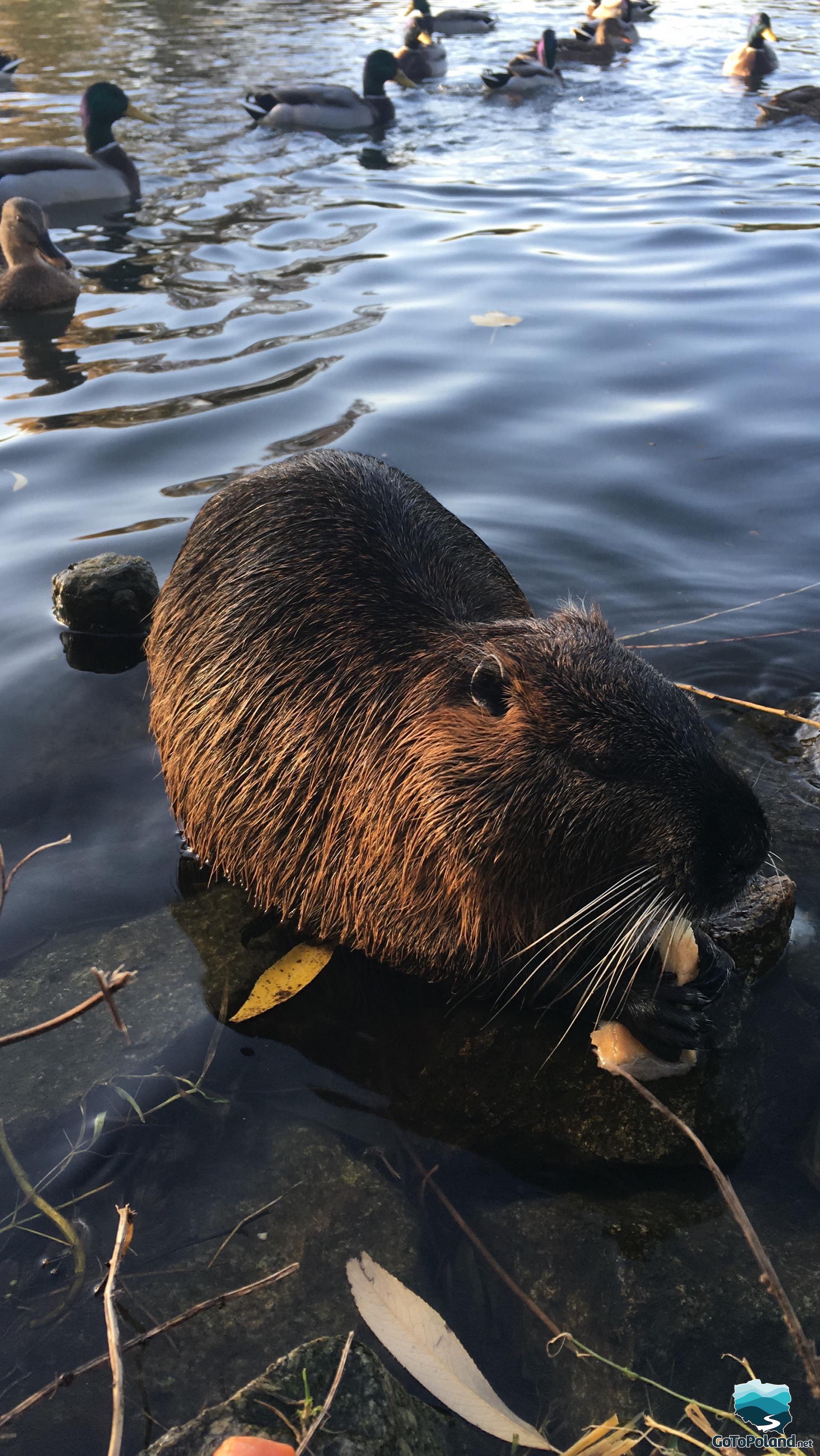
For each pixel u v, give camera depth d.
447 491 1.07
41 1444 0.40
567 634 0.59
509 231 1.83
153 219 1.98
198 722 0.67
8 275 1.56
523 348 1.37
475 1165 0.51
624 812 0.54
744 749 0.78
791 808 0.73
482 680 0.57
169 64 3.41
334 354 1.36
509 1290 0.45
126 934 0.64
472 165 2.32
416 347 1.37
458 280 1.60
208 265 1.72
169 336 1.44
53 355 1.40
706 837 0.53
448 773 0.58
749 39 3.37
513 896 0.57
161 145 2.53
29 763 0.78
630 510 1.05
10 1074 0.55
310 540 0.66
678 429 1.18
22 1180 0.50
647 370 1.31
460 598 0.67
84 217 2.00
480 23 4.12
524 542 1.00
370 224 1.90
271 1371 0.40
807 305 1.48
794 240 1.74
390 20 4.36
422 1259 0.47
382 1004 0.61
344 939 0.65
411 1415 0.40
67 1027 0.58
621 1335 0.44
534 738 0.56
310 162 2.38
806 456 1.13
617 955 0.58
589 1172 0.51
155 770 0.78
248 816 0.65
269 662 0.65
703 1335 0.44
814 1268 0.46
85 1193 0.49
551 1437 0.40
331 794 0.62
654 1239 0.47
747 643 0.89
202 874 0.69
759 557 0.99
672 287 1.56
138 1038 0.57
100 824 0.73
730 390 1.26
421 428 1.18
